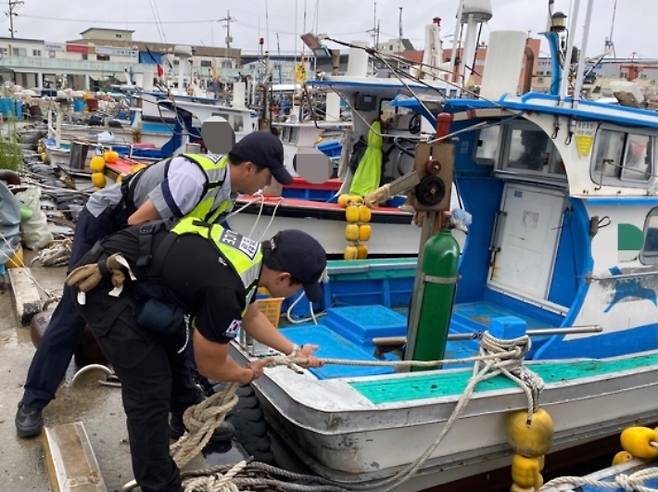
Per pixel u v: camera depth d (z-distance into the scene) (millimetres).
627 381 4102
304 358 2895
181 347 2748
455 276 3793
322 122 11539
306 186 9438
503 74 4566
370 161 7785
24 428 3312
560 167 4629
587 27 3990
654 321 4773
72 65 47875
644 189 4539
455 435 3537
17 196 6996
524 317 5043
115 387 3930
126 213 3170
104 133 16750
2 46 63812
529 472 3566
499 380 3596
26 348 4559
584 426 4172
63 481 2865
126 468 3178
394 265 5598
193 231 2410
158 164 3143
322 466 3336
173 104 12078
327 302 5262
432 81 6816
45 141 17156
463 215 3949
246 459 3205
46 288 5715
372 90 7422
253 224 6930
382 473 3338
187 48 16094
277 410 3352
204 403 2953
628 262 4551
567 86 4457
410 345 3926
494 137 5090
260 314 2887
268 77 15891
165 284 2375
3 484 2982
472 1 6004
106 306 2457
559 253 4773
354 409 3082
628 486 3479
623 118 4160
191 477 2947
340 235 7379
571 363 4156
